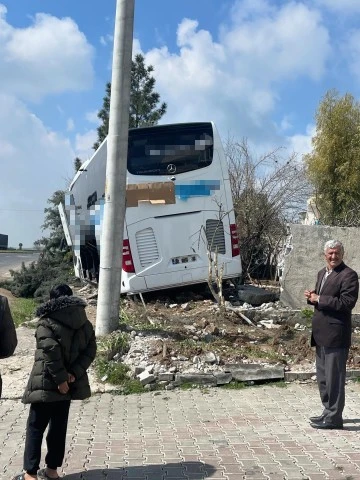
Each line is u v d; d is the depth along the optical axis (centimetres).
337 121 2920
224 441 611
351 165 2836
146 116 2995
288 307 1192
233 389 817
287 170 1753
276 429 650
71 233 1830
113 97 1013
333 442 604
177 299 1320
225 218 1296
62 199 1966
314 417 661
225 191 1300
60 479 512
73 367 505
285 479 504
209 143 1302
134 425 673
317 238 1192
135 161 1269
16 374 862
